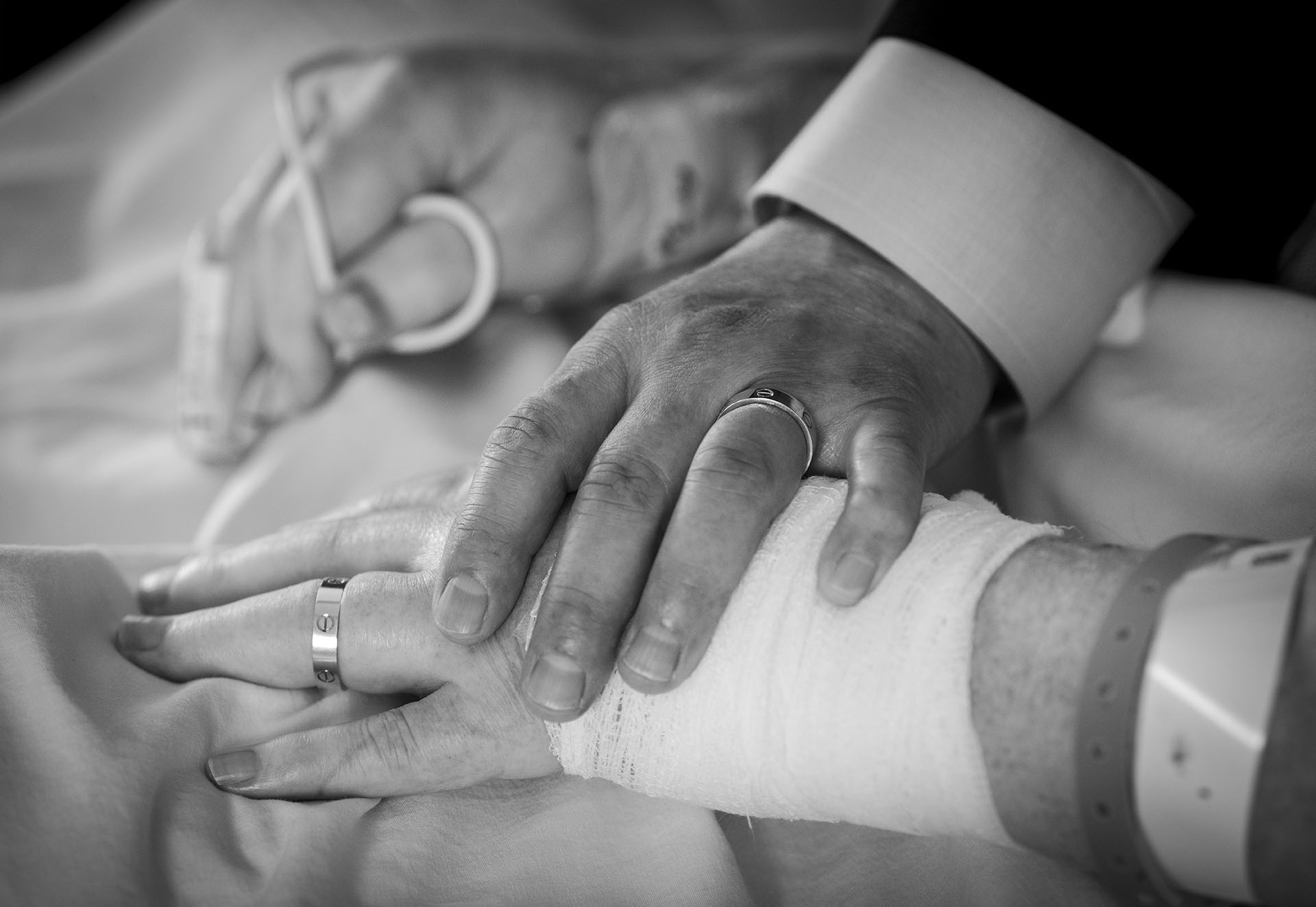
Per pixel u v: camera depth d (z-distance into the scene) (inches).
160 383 25.6
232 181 29.8
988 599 15.2
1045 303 19.1
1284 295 20.5
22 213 30.0
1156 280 21.5
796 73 25.7
